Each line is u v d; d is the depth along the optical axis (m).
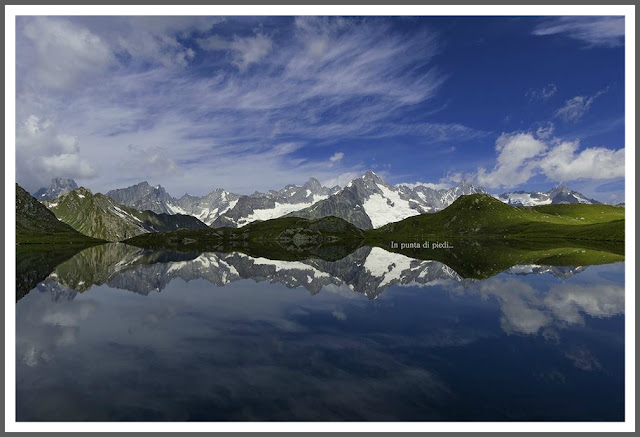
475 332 45.91
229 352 39.19
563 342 41.44
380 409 26.86
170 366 35.25
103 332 47.34
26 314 57.97
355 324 50.94
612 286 78.06
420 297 71.31
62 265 139.88
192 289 84.88
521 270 108.38
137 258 184.00
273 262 167.62
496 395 28.78
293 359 36.97
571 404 27.42
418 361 36.06
